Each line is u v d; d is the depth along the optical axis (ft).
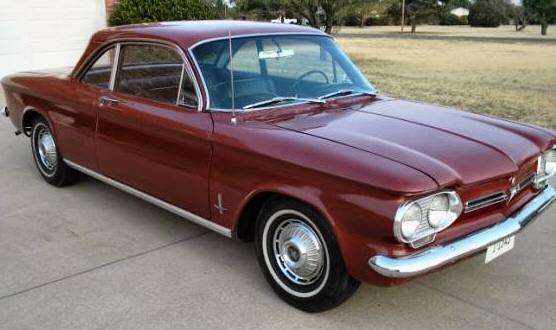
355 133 11.60
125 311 11.73
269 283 12.30
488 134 12.23
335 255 10.64
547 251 14.74
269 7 61.77
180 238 15.24
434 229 10.09
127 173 15.15
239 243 15.01
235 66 13.65
